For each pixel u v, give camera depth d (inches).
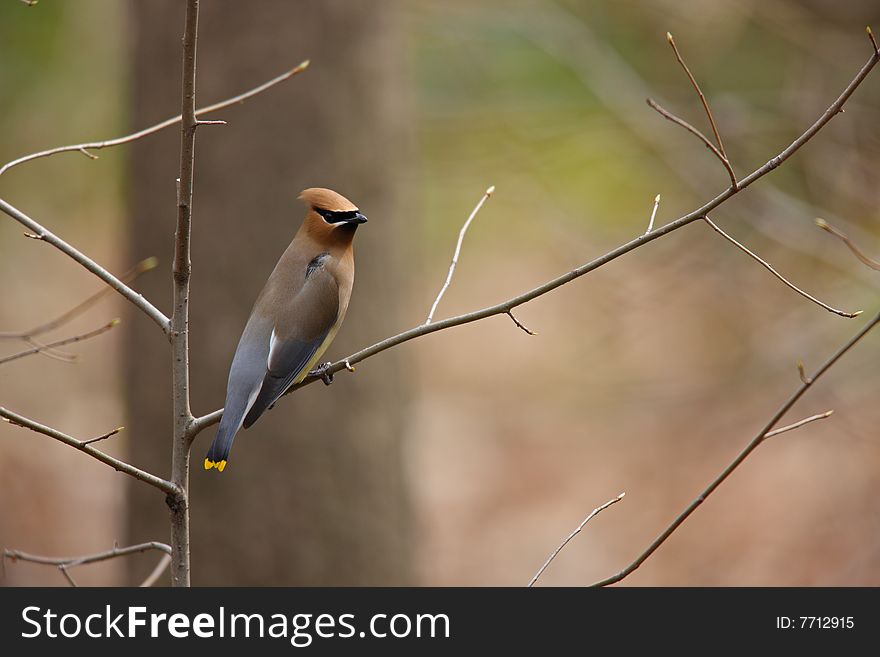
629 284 642.2
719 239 597.9
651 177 684.7
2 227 777.6
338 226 300.8
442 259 892.6
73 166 737.0
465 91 661.3
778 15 563.2
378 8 414.9
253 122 394.0
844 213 570.3
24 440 676.7
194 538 401.4
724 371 651.5
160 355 399.5
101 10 677.9
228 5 392.2
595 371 741.9
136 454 406.0
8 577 579.5
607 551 642.2
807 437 661.9
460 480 727.1
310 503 404.8
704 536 631.8
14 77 667.4
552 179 699.4
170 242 398.6
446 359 892.6
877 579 561.9
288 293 292.5
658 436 720.3
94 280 832.3
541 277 901.2
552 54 597.9
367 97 410.3
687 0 575.2
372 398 417.1
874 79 564.7
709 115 224.1
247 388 279.3
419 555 437.7
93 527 615.2
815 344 548.4
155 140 398.3
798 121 565.9
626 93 584.4
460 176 674.2
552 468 728.3
